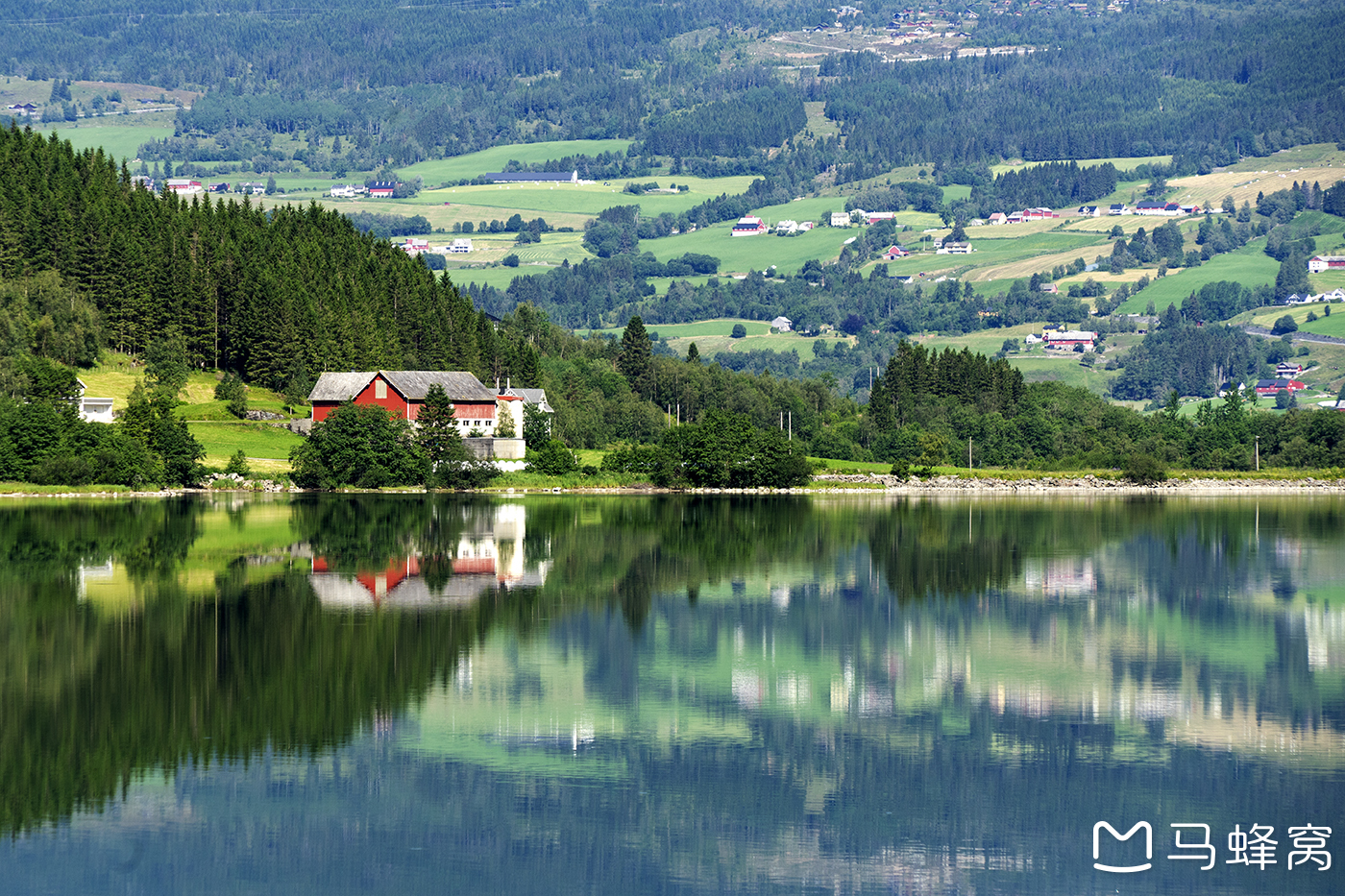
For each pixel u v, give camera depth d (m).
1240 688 92.12
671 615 114.00
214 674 89.44
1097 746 78.81
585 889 59.03
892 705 86.44
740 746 77.44
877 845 64.31
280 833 64.00
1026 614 118.06
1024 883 60.72
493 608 114.44
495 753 75.25
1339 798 70.94
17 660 92.38
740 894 58.88
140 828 64.19
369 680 89.12
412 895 57.62
